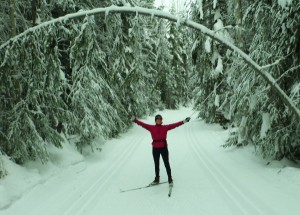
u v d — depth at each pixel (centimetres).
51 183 835
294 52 862
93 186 827
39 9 1034
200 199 697
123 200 713
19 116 873
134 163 1124
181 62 2811
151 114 3391
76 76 1151
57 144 986
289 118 916
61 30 890
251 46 971
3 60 709
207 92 2022
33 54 679
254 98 939
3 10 986
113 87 1493
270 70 882
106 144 1523
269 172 866
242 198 682
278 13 830
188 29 850
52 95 962
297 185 724
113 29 1083
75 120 1102
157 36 718
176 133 2000
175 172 966
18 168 815
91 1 1222
